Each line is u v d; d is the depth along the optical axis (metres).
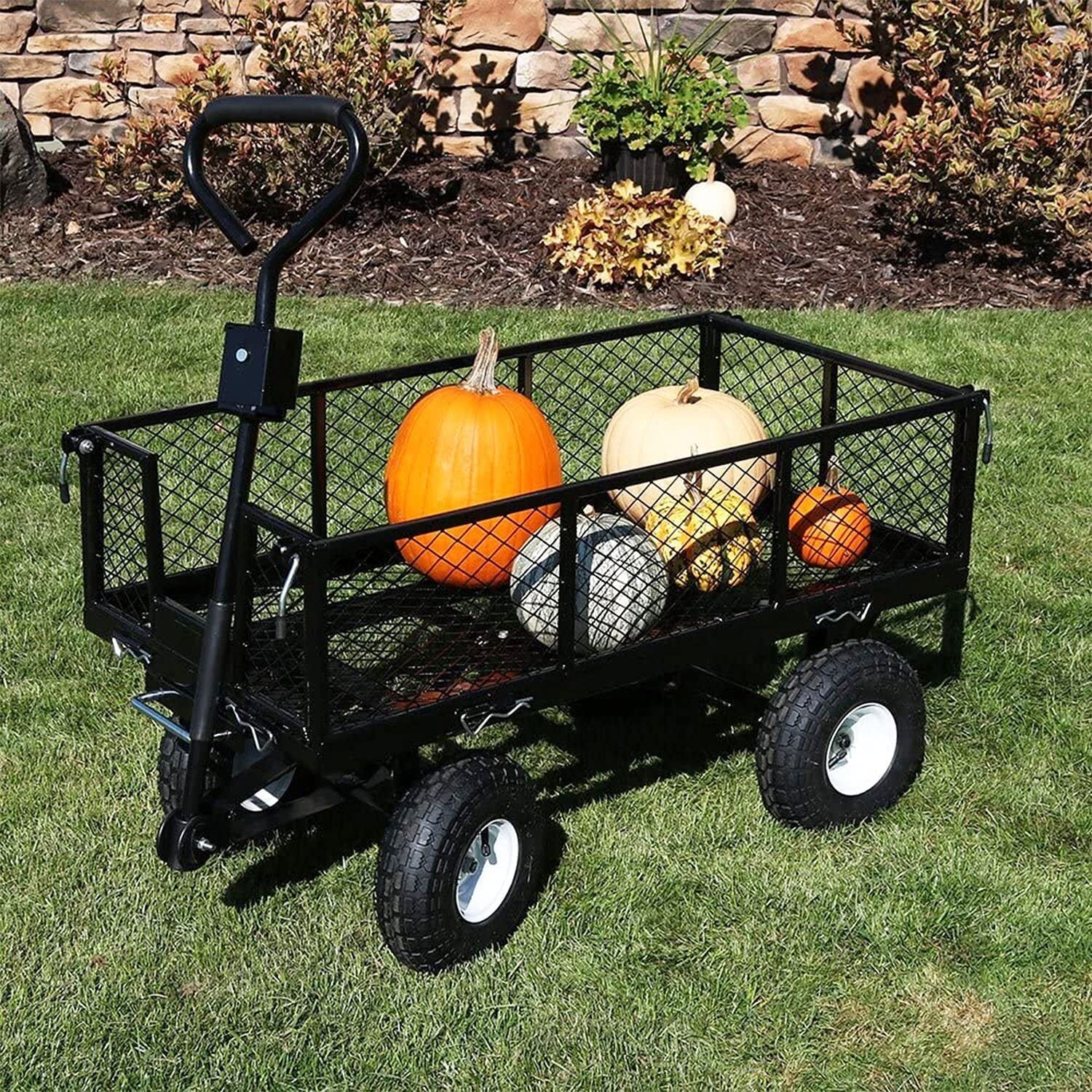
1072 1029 2.82
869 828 3.16
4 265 5.57
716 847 3.12
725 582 3.07
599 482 2.80
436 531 2.72
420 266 5.62
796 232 5.98
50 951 2.89
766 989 2.86
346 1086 2.71
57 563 3.83
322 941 2.92
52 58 6.44
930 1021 2.83
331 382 3.16
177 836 2.75
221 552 2.72
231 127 5.87
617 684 2.91
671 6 6.43
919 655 3.61
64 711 3.41
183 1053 2.75
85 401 4.54
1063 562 3.93
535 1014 2.81
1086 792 3.27
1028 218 5.75
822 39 6.45
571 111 6.50
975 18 5.64
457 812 2.80
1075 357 4.95
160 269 5.56
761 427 3.22
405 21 6.38
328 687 2.76
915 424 4.30
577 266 5.50
